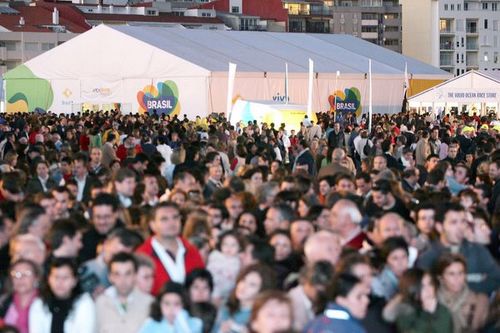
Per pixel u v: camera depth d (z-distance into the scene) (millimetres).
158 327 12969
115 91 82500
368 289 12734
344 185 22594
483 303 14367
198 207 18172
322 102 83750
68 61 85562
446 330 13438
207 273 13555
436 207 16125
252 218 17766
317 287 13062
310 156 34812
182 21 199750
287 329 11031
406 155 35938
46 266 14133
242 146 36250
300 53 89625
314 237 14016
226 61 80625
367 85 86938
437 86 76000
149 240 14828
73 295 13453
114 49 82750
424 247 16438
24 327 13242
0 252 15781
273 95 80125
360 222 17250
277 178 24609
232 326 12938
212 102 76938
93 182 21500
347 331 12484
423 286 13375
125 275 13359
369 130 57344
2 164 28922
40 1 199000
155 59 80062
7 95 88625
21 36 178000
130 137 37781
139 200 20391
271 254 14859
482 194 23109
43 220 15844
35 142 40906
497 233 18156
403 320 13336
